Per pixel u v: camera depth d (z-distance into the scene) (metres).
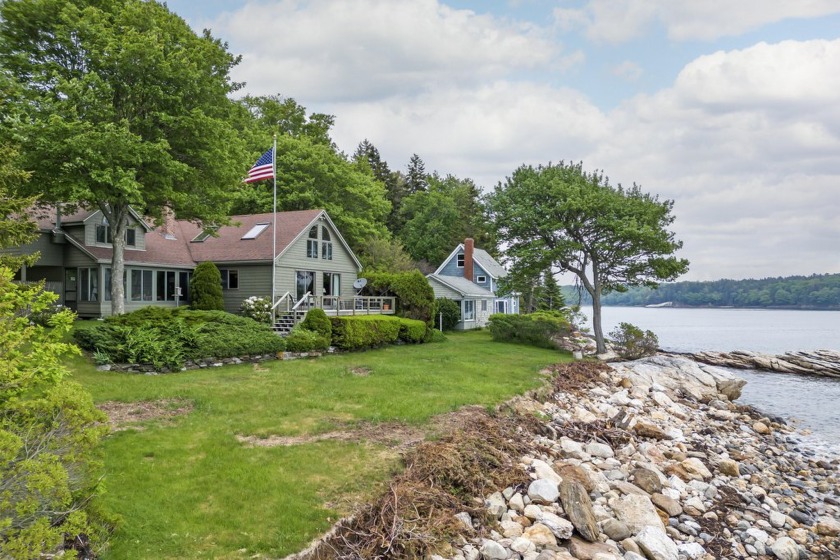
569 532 7.49
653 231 27.33
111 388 12.70
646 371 23.12
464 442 9.66
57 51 20.02
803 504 10.46
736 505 9.85
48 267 27.73
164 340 16.23
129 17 20.27
